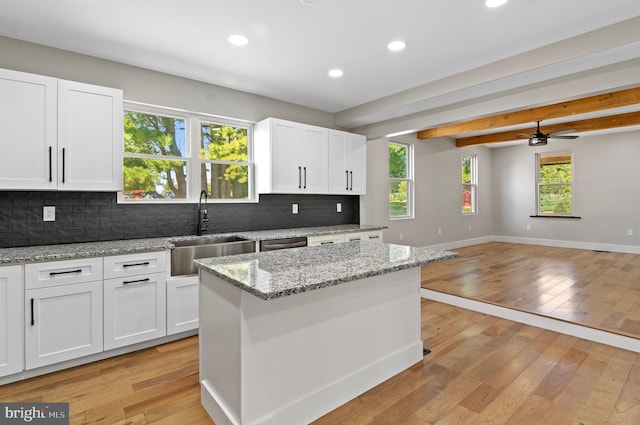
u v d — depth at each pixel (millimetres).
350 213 5098
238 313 1600
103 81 2971
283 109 4211
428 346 2725
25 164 2400
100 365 2432
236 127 3922
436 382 2193
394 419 1837
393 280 2275
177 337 2879
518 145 8156
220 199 3758
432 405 1954
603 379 2217
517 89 3330
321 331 1888
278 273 1699
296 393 1788
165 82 3309
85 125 2637
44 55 2709
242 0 2150
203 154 3658
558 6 2227
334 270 1770
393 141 6172
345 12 2297
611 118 5379
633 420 1803
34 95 2434
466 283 4445
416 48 2824
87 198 2930
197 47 2781
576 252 6793
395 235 6094
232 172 3867
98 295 2457
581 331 2906
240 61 3055
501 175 8484
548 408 1915
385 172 5898
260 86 3688
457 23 2439
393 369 2264
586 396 2027
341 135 4426
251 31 2537
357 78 3482
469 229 7871
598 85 2848
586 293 3930
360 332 2082
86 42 2674
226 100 3719
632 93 3859
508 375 2275
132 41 2668
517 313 3311
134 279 2609
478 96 3596
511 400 1994
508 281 4535
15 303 2158
